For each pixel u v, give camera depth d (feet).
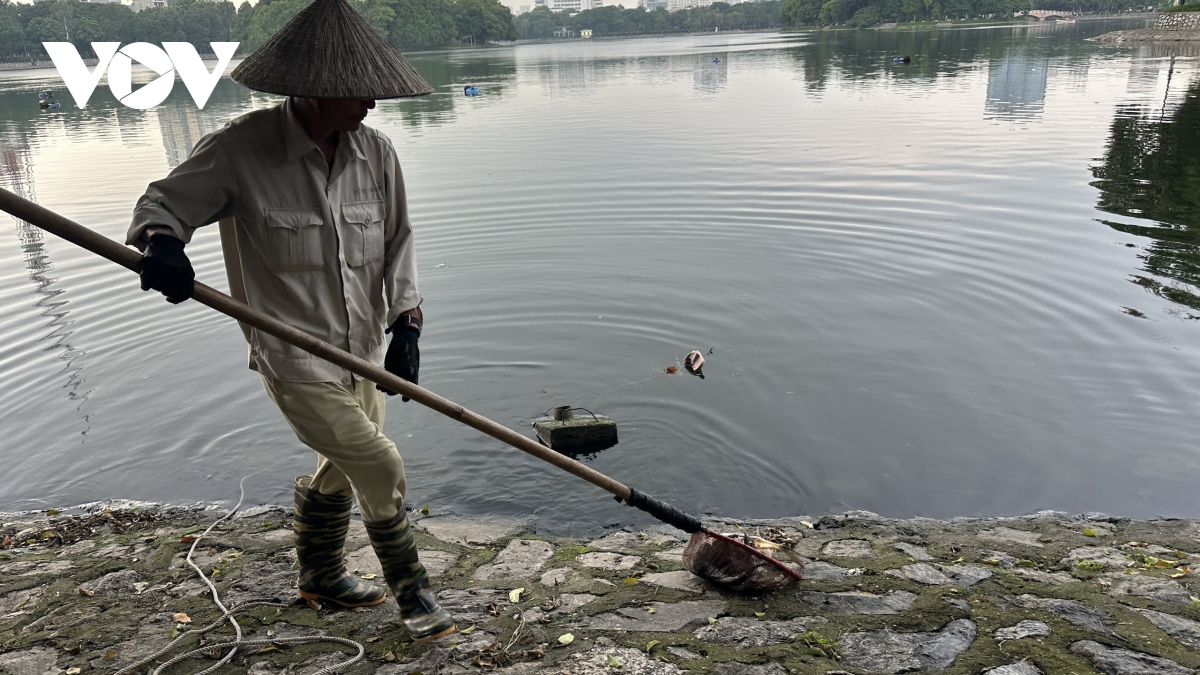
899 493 16.80
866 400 20.30
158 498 17.25
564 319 25.71
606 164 48.32
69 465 18.54
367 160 10.36
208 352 24.26
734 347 23.44
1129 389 20.35
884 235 32.78
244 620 11.77
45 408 21.02
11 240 35.42
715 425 19.35
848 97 80.12
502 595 12.66
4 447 19.31
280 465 18.45
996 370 21.56
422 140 61.41
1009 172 42.27
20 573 13.87
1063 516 15.81
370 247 10.52
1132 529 15.17
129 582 13.32
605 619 11.68
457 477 17.67
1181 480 16.87
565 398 20.86
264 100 105.70
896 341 23.44
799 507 16.48
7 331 25.72
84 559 14.30
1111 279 27.20
